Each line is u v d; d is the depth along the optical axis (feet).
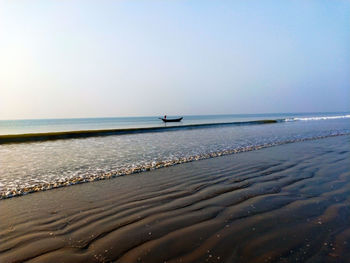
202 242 11.18
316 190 18.80
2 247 11.12
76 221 13.94
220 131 89.40
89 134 74.90
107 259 9.98
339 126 110.63
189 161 32.73
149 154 39.11
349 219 13.24
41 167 30.09
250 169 27.20
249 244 10.89
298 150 40.27
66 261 9.88
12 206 16.60
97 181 23.17
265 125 127.65
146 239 11.59
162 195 18.57
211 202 16.76
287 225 12.75
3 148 49.98
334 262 9.32
